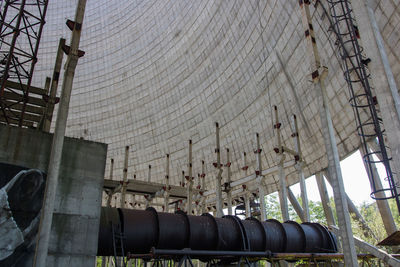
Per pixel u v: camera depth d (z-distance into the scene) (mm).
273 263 13977
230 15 33656
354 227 27594
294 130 22312
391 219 20531
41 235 10758
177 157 40625
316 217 46781
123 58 48406
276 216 51125
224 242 13898
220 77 35562
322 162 26188
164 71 43031
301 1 14727
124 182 26719
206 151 37438
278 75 28516
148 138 44125
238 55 33062
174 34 42125
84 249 12242
